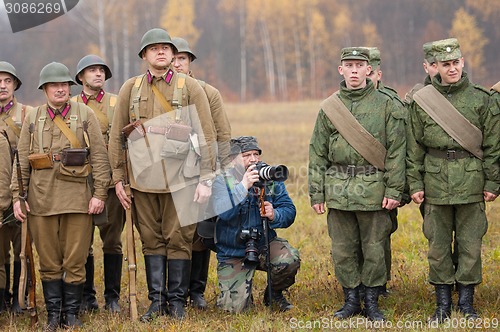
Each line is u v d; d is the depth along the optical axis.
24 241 9.30
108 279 10.70
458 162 8.74
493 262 11.73
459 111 8.74
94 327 9.19
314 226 14.87
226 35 69.25
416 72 57.62
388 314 9.12
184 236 9.48
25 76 58.91
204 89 10.17
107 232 10.68
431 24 58.34
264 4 68.19
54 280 9.45
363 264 9.13
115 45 63.91
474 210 8.80
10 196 9.62
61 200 9.22
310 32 66.19
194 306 10.10
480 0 54.59
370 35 60.66
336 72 65.69
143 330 8.78
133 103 9.30
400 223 14.66
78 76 10.84
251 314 9.38
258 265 9.80
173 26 66.38
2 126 10.22
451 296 9.14
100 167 9.43
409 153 8.98
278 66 67.69
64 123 9.34
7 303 10.75
